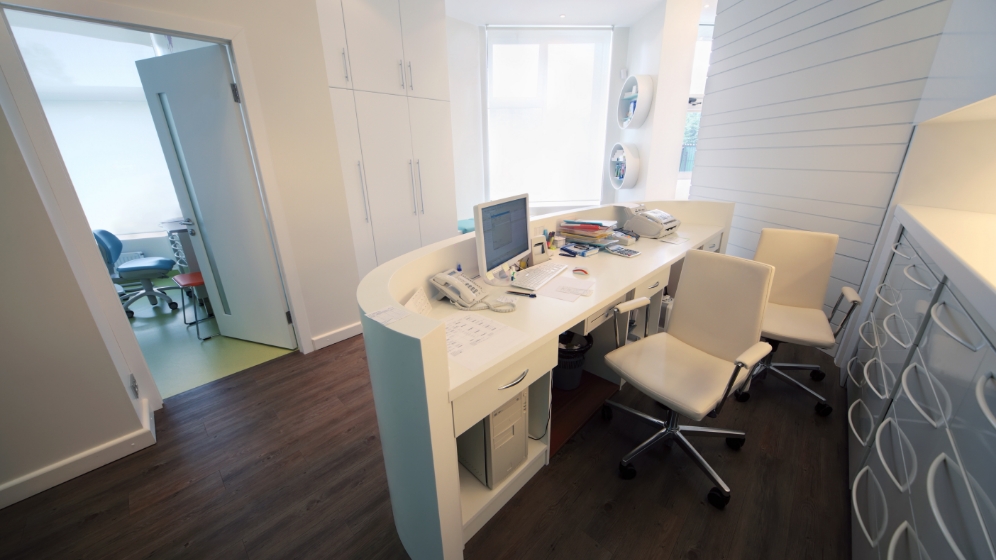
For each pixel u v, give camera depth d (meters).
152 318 3.24
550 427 1.67
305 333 2.54
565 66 4.36
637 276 1.74
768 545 1.24
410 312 0.94
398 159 3.01
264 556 1.25
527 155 4.65
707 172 3.24
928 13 1.71
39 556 1.26
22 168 1.29
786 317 1.89
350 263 2.66
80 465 1.57
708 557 1.21
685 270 1.61
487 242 1.49
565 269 1.84
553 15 3.82
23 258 1.34
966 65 1.32
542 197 4.89
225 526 1.35
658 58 3.66
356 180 2.79
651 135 3.89
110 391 1.61
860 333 1.85
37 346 1.41
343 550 1.27
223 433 1.82
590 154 4.75
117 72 3.80
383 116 2.85
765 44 2.57
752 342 1.41
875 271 1.92
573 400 1.95
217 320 2.82
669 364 1.48
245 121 2.07
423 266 1.44
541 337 1.18
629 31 4.19
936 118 1.59
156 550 1.27
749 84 2.74
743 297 1.42
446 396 0.92
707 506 1.39
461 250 1.64
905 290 1.38
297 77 2.16
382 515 1.39
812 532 1.28
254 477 1.56
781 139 2.53
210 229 2.47
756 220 2.80
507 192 4.76
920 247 1.33
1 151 1.25
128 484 1.53
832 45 2.15
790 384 1.97
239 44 1.92
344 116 2.62
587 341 2.01
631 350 1.58
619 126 4.23
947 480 0.73
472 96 4.24
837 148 2.19
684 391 1.32
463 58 4.06
